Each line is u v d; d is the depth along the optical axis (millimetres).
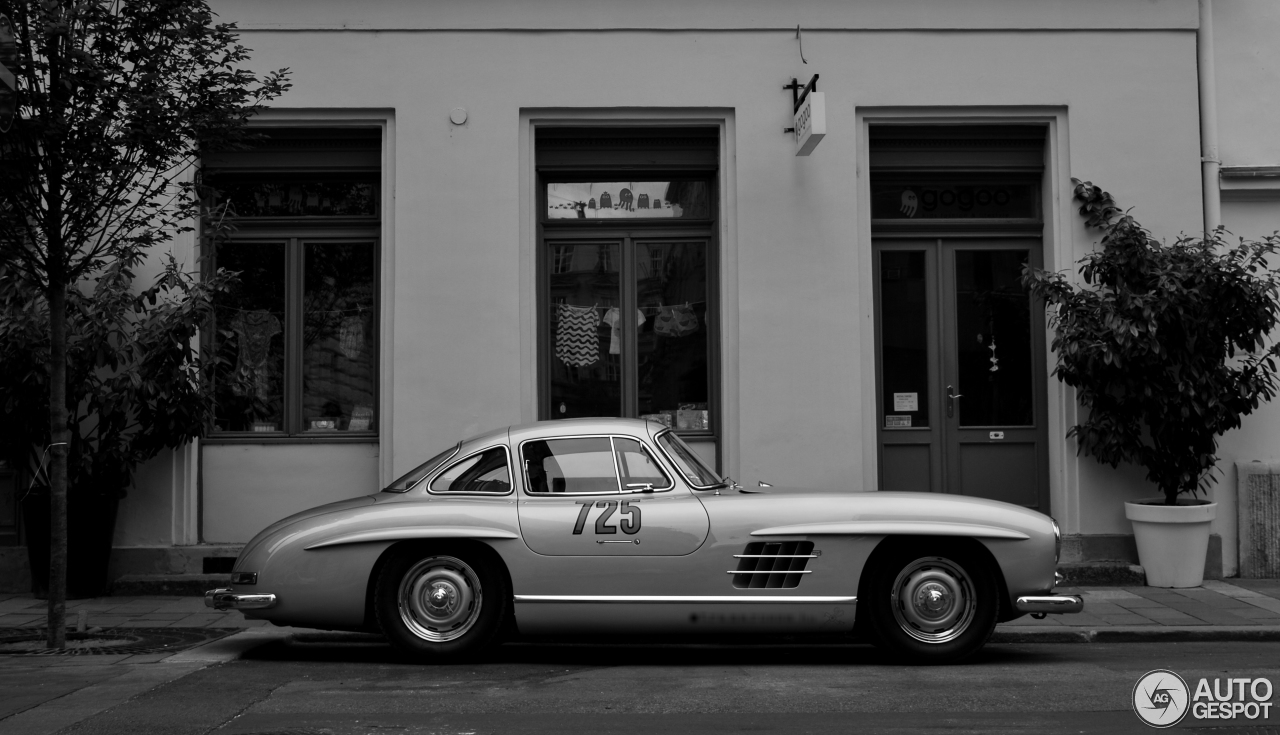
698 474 7090
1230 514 10359
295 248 10586
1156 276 9609
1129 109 10500
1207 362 9562
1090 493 10250
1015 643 7727
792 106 10391
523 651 7398
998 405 10773
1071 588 9617
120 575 9836
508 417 10133
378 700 5824
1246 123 10719
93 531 9406
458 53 10320
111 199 7602
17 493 10016
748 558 6707
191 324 9219
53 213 7410
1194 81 10523
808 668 6738
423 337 10156
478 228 10234
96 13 7242
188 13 7449
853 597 6684
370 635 7906
